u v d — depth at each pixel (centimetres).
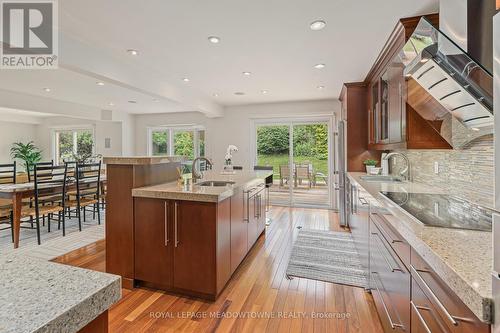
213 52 293
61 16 216
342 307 206
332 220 467
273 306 207
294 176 599
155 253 223
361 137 411
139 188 229
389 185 261
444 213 146
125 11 209
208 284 211
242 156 615
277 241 358
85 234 382
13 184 376
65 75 370
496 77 59
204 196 206
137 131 732
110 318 191
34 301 56
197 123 678
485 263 82
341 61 321
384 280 167
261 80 403
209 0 194
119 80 310
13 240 343
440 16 161
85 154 741
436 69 136
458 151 194
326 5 202
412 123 212
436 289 92
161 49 283
